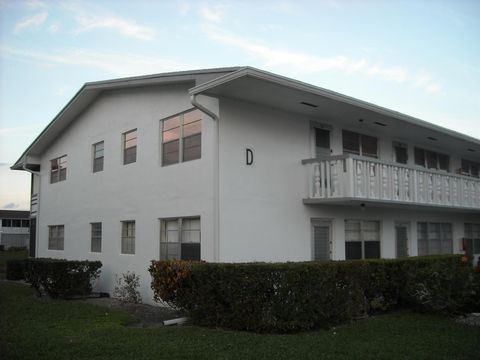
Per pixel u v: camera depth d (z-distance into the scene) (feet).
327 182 37.55
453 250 57.52
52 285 41.83
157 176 39.24
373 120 42.60
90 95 47.91
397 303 34.47
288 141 38.58
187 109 36.78
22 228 202.69
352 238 43.52
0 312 33.50
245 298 26.32
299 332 26.25
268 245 35.76
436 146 55.62
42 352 22.49
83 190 50.72
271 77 30.68
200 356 21.56
